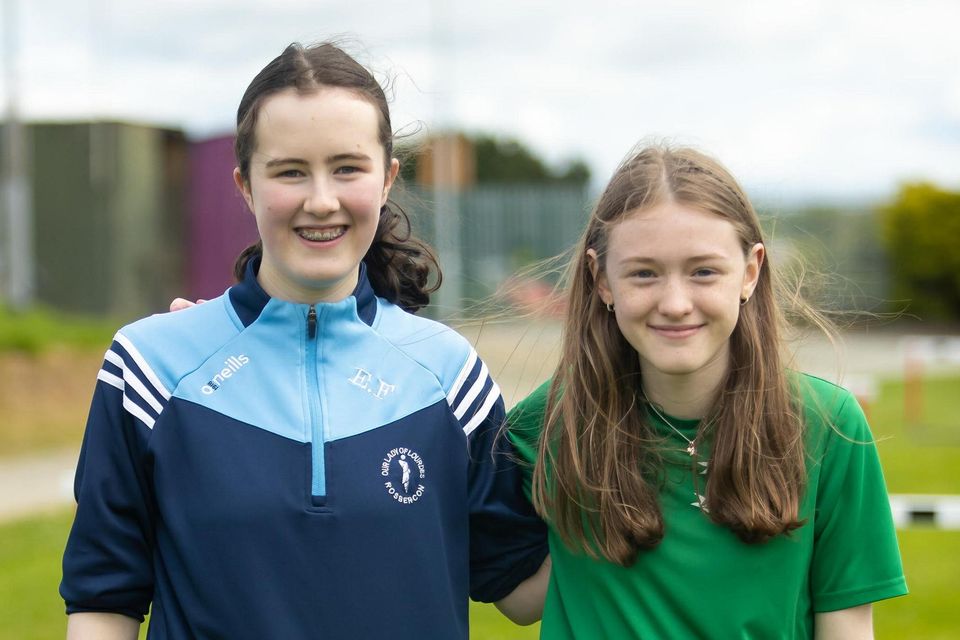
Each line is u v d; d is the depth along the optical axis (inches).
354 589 83.2
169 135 619.2
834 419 88.6
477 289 668.7
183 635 82.9
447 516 88.9
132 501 85.8
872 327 847.1
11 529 246.7
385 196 92.1
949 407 451.8
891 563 88.4
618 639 88.4
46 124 596.1
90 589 85.2
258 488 83.4
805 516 87.4
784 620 87.3
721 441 88.4
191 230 610.5
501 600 98.1
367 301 92.2
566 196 783.7
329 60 87.4
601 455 90.0
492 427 94.0
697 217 84.7
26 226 492.1
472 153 1011.9
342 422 86.3
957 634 175.6
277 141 84.4
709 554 87.7
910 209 863.1
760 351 89.8
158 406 85.9
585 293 93.3
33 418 370.0
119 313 597.6
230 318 89.7
